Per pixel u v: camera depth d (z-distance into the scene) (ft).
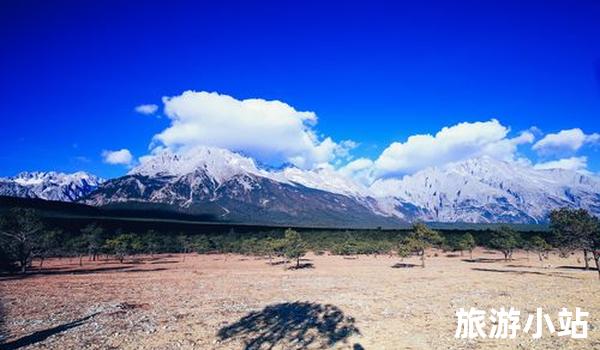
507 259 357.82
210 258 396.37
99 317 105.60
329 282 185.78
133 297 140.97
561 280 187.21
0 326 95.61
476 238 537.24
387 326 94.43
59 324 97.50
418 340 82.23
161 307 120.67
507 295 139.64
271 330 91.15
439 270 249.14
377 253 424.46
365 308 117.08
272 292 153.07
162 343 80.18
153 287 169.17
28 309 117.80
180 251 488.85
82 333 88.22
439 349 75.97
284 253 305.53
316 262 330.13
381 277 207.10
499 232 373.40
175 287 169.07
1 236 234.58
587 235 189.57
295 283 182.39
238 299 136.05
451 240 462.19
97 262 339.16
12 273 238.68
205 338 84.23
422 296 139.13
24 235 240.94
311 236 530.68
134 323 98.27
